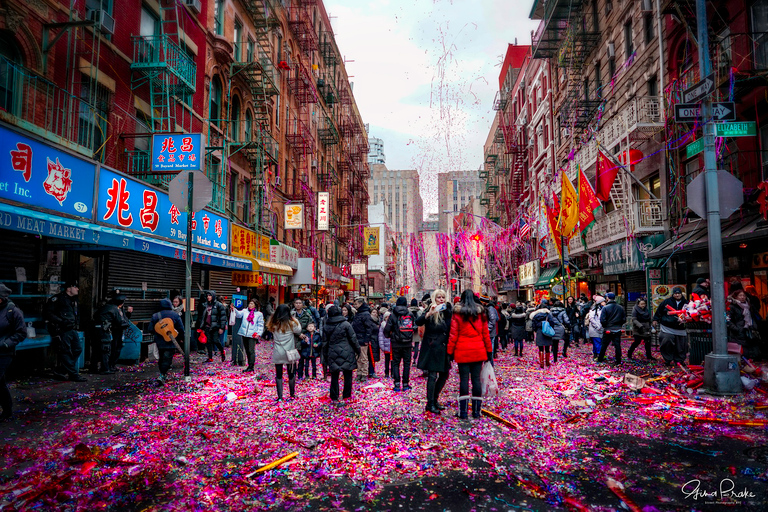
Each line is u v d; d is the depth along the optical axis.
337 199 43.28
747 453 4.42
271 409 6.40
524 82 41.75
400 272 95.25
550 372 9.66
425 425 5.55
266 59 22.17
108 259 11.38
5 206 7.45
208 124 16.94
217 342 11.83
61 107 10.12
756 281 12.16
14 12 8.93
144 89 13.42
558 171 29.39
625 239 19.03
